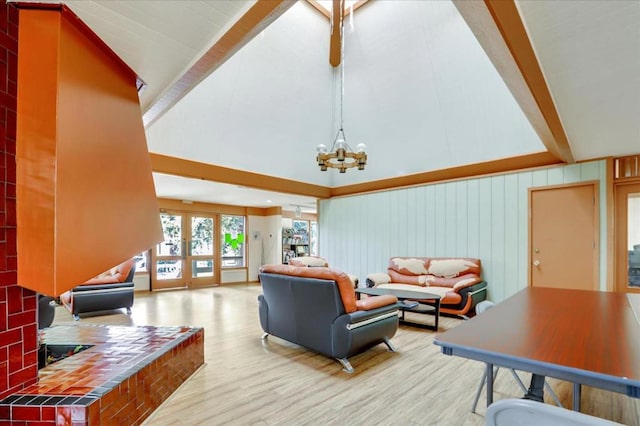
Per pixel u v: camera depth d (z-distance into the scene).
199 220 8.72
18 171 1.42
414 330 4.23
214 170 5.28
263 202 8.92
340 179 7.25
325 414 2.14
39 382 1.70
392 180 6.46
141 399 1.94
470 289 4.66
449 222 5.64
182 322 4.66
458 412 2.17
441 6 3.94
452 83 4.55
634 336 1.39
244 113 4.83
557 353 1.17
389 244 6.49
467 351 1.25
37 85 1.42
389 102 5.18
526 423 0.80
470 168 5.41
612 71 2.10
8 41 1.46
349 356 2.96
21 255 1.43
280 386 2.55
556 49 1.85
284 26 4.24
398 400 2.34
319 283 2.92
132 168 2.00
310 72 4.92
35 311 1.62
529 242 4.77
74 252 1.46
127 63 1.97
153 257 7.86
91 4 1.44
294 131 5.57
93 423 1.51
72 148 1.49
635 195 4.07
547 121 2.87
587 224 4.30
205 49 1.83
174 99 2.50
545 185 4.66
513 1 1.44
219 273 9.00
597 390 2.48
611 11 1.53
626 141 3.57
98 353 2.19
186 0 1.42
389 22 4.34
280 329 3.47
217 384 2.58
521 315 1.81
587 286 4.26
